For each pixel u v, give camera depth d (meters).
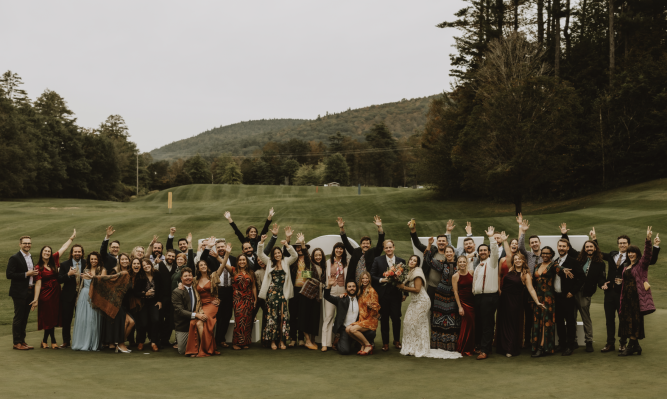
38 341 9.12
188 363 7.48
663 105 36.81
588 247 8.11
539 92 29.77
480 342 8.25
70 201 58.62
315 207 44.94
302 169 117.75
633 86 37.03
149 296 8.61
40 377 6.39
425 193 50.56
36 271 8.12
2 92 61.91
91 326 8.40
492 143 30.73
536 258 8.41
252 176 130.62
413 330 8.12
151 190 110.88
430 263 8.61
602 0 47.75
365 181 134.88
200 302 8.35
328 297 8.61
